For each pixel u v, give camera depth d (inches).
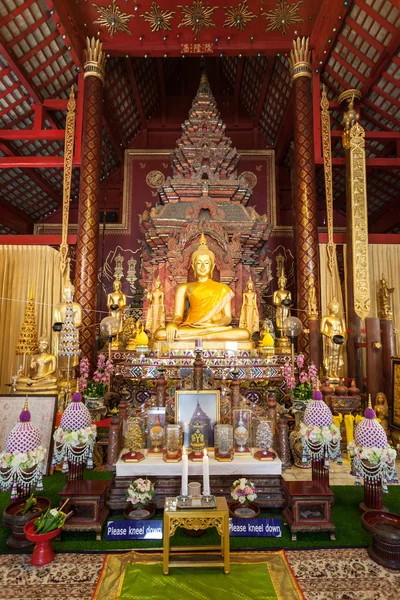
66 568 123.9
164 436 175.6
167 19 356.5
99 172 352.8
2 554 131.6
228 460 162.6
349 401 250.7
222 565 121.4
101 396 243.6
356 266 330.6
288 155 518.9
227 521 121.6
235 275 369.1
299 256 342.0
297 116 357.1
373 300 365.7
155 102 555.2
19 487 148.0
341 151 449.7
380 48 318.3
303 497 142.4
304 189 346.0
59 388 254.5
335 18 323.6
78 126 367.9
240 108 567.2
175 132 561.0
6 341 363.6
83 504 143.3
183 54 383.2
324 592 112.8
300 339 325.4
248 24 360.5
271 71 436.1
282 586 113.6
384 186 460.1
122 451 173.6
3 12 299.7
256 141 554.3
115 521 141.9
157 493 157.9
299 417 228.1
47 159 365.4
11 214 501.7
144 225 391.5
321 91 397.4
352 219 337.1
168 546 120.0
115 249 504.7
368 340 281.1
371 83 349.7
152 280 383.9
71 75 386.9
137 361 271.7
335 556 130.4
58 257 377.7
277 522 143.6
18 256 374.9
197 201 379.9
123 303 352.8
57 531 127.9
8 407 202.5
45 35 335.0
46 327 367.2
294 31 365.4
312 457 161.2
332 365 288.8
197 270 340.8
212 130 418.0
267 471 161.6
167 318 365.1
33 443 144.8
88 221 339.0
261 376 268.1
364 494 163.5
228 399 185.0
